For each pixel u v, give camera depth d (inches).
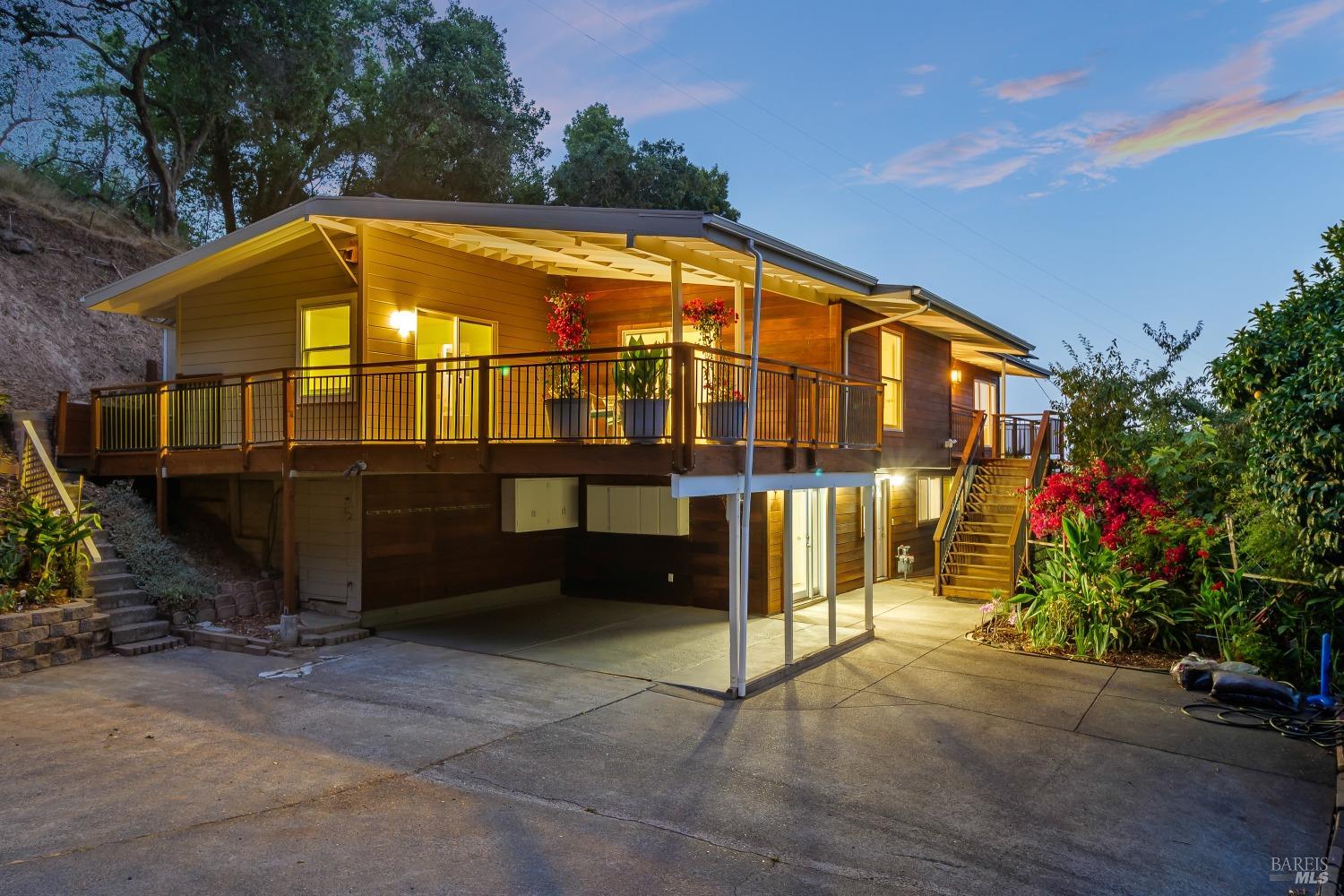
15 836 175.5
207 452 407.8
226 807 193.2
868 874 167.6
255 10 893.8
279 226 387.9
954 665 350.0
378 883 158.7
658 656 358.0
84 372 666.8
